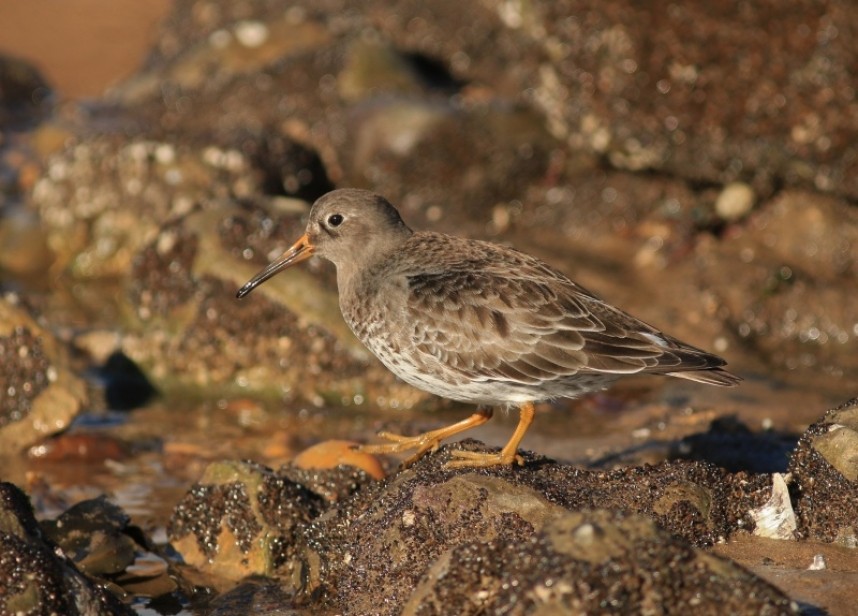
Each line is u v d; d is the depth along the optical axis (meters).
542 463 10.18
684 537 9.34
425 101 19.86
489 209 18.81
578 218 18.34
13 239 19.38
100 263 18.81
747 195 17.34
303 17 23.17
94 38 29.47
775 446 12.74
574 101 17.78
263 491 10.64
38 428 13.20
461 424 11.16
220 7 25.23
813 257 16.81
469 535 8.82
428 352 10.70
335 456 11.28
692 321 16.03
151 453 13.45
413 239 11.48
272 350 14.84
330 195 11.70
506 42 21.45
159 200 18.62
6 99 25.20
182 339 15.16
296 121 20.92
